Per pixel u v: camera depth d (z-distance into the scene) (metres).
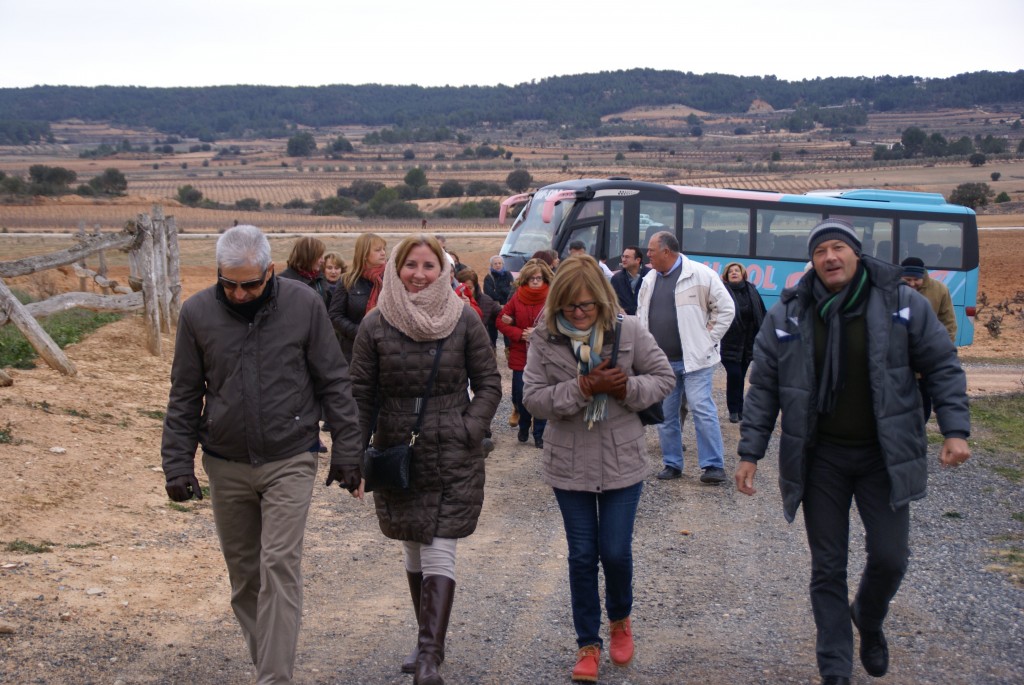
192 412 4.07
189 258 46.28
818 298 4.05
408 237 4.41
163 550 6.09
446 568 4.35
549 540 6.96
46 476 6.89
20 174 180.75
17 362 9.87
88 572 5.42
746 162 192.38
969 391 15.72
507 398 13.76
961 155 180.25
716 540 6.93
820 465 4.12
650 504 8.01
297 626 3.96
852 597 5.66
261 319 3.98
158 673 4.32
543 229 21.42
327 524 7.26
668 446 8.94
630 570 4.52
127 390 10.17
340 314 8.41
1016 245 47.94
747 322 11.42
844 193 22.16
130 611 4.98
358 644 4.83
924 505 8.07
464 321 4.47
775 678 4.41
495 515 7.68
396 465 4.24
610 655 4.59
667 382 4.44
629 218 20.73
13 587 4.99
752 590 5.78
